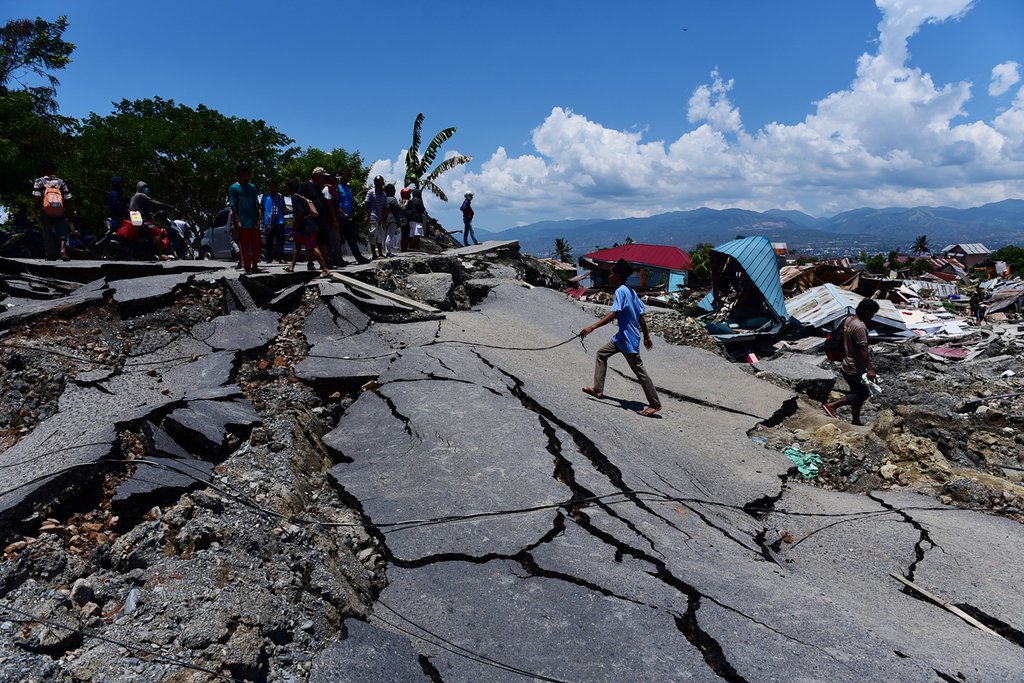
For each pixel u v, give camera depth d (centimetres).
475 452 553
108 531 384
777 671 329
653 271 5638
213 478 456
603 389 806
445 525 446
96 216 3106
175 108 3447
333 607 359
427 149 2017
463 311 1126
